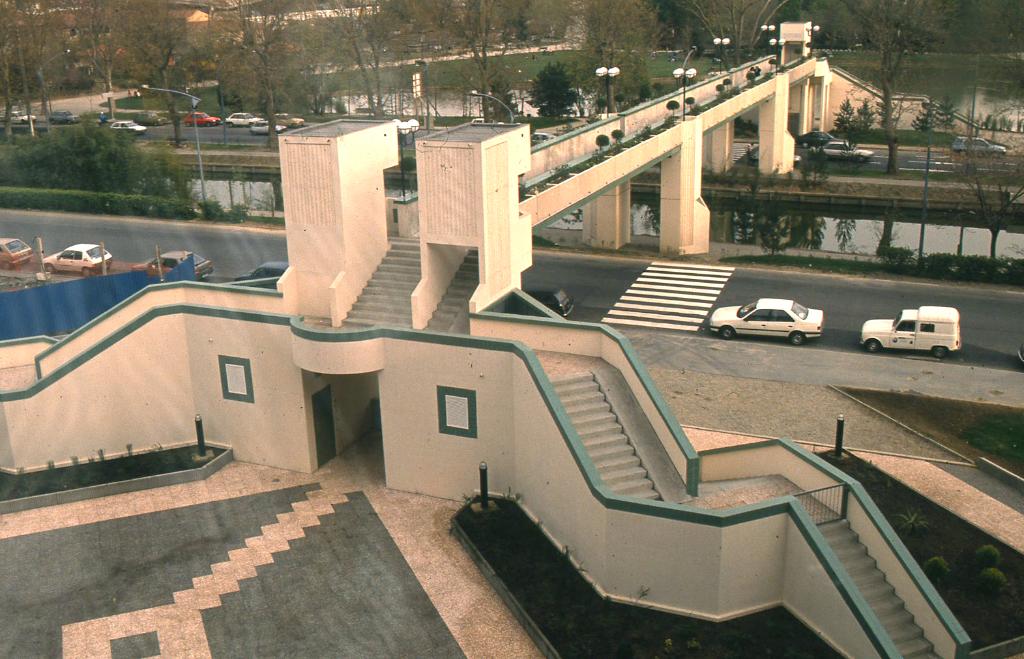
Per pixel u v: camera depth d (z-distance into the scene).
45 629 11.66
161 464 15.44
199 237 24.53
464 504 14.54
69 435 15.30
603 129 26.05
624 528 11.83
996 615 12.08
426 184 14.64
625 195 30.08
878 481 15.38
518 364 13.55
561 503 13.00
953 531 13.97
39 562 13.05
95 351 15.11
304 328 14.25
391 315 15.27
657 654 11.18
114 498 14.70
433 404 14.38
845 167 41.00
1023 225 34.97
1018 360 20.52
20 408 14.89
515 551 13.12
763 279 26.17
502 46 51.66
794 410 18.16
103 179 23.64
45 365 15.63
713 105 31.48
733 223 36.16
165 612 12.02
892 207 36.91
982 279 25.70
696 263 27.84
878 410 18.09
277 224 26.98
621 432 13.46
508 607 12.23
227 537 13.60
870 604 11.67
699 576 11.66
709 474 13.86
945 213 36.41
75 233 20.58
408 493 14.94
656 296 25.06
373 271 15.91
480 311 14.90
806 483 13.25
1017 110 27.78
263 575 12.84
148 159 24.95
